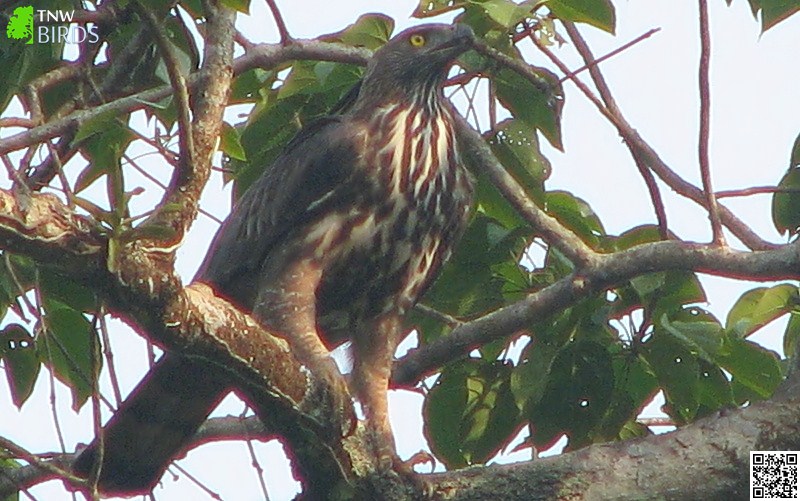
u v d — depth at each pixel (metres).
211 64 8.15
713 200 9.59
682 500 8.71
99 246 7.34
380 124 11.44
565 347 10.62
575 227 11.09
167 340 7.92
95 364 8.40
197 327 7.95
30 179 10.14
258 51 11.31
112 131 8.75
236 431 11.41
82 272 7.39
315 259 11.27
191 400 10.70
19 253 7.25
